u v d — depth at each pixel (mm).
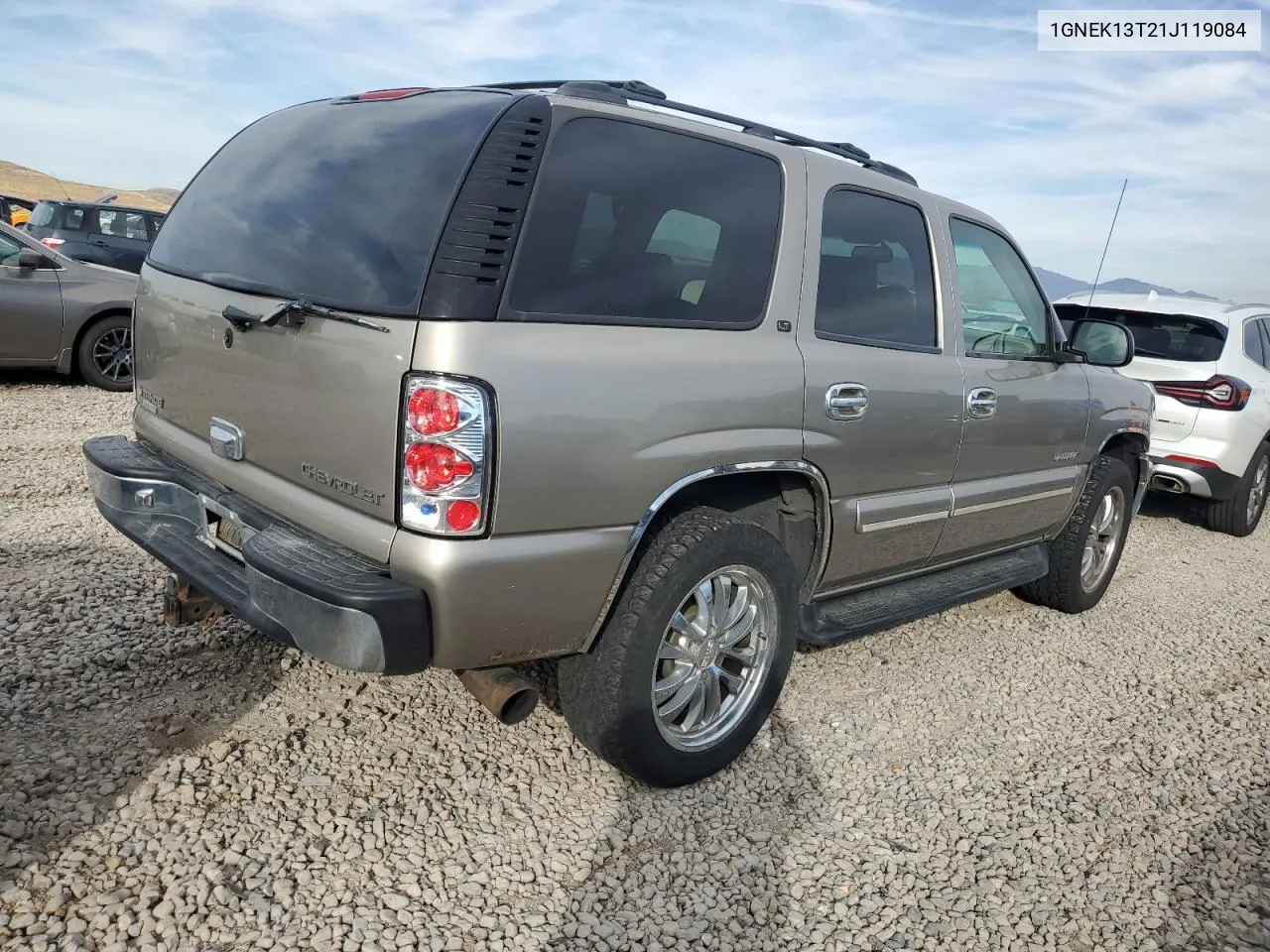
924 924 2531
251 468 2709
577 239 2484
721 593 2926
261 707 3145
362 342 2311
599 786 2969
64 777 2650
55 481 5430
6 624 3500
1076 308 7547
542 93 2605
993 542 4270
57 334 8039
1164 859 2918
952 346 3723
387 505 2297
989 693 3980
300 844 2527
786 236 3035
